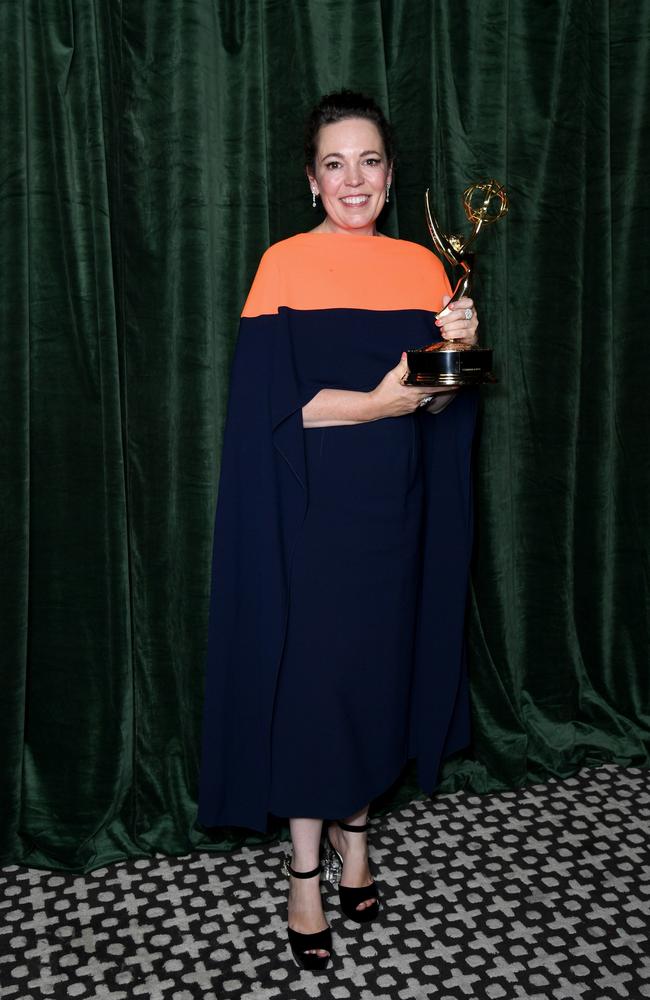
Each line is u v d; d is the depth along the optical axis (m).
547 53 2.45
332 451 1.93
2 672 2.24
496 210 2.44
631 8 2.47
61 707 2.34
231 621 2.11
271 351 1.96
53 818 2.35
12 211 2.10
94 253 2.16
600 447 2.67
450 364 1.78
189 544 2.36
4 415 2.16
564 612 2.72
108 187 2.16
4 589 2.21
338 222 2.01
